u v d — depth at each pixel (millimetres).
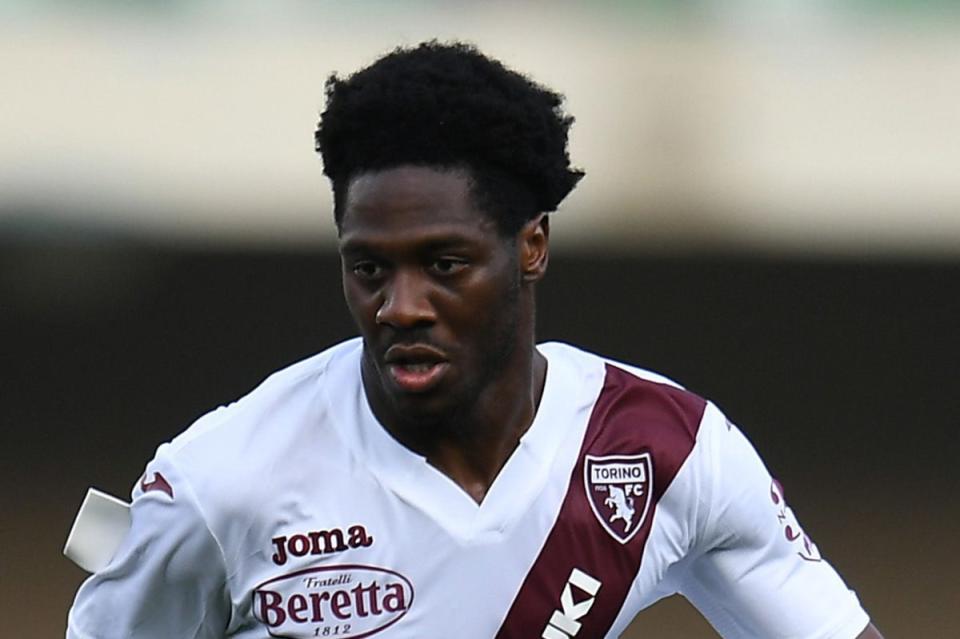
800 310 42500
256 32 58312
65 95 55562
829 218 51844
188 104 56125
